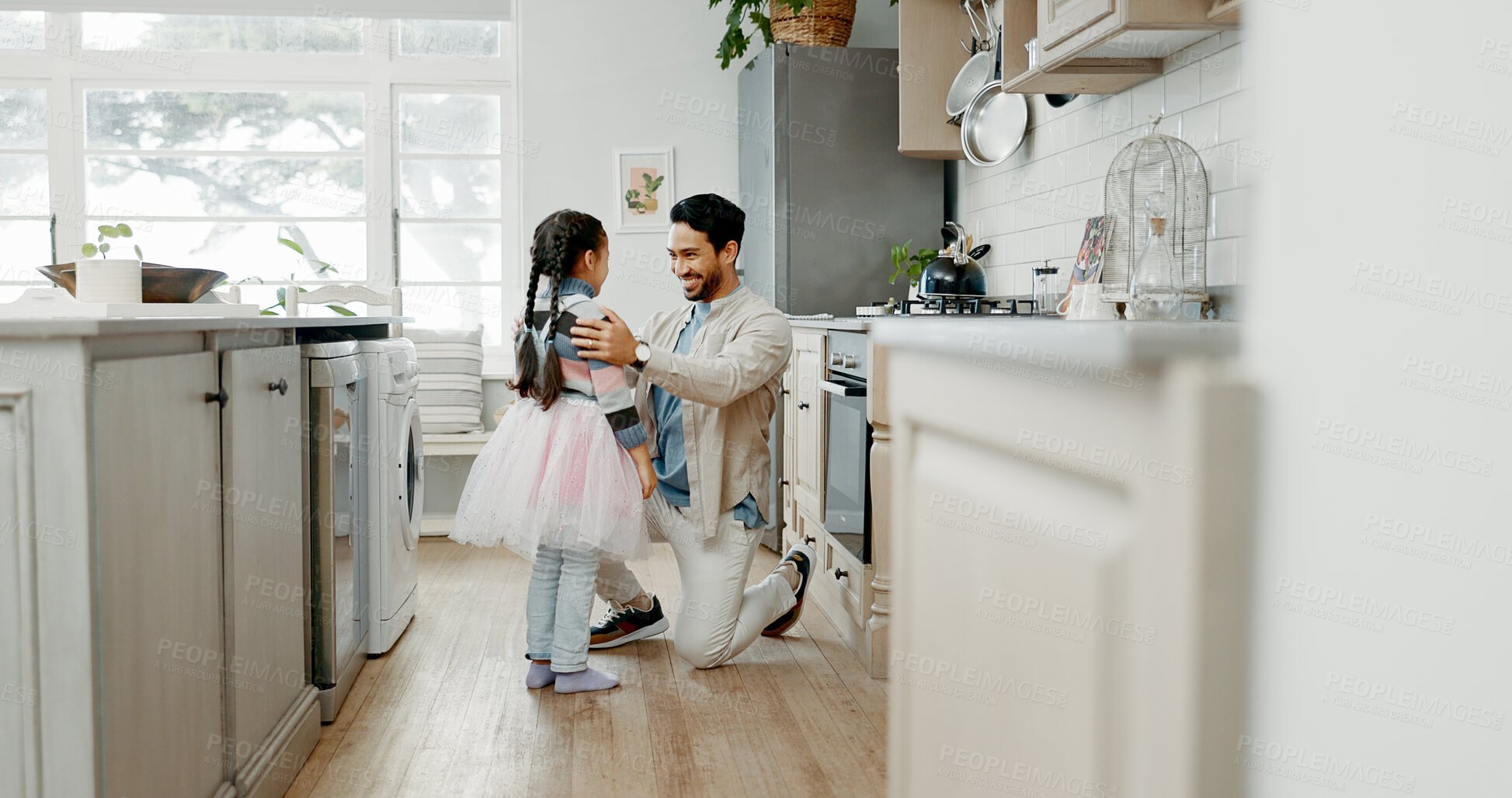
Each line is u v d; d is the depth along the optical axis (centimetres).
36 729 111
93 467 111
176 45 428
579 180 427
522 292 438
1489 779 21
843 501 264
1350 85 22
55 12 419
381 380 247
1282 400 24
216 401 151
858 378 250
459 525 216
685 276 234
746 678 234
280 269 436
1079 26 217
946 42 352
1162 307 204
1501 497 20
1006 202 338
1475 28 20
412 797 173
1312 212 23
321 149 436
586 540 206
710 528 228
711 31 429
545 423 214
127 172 428
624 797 173
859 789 176
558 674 224
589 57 425
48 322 107
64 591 110
